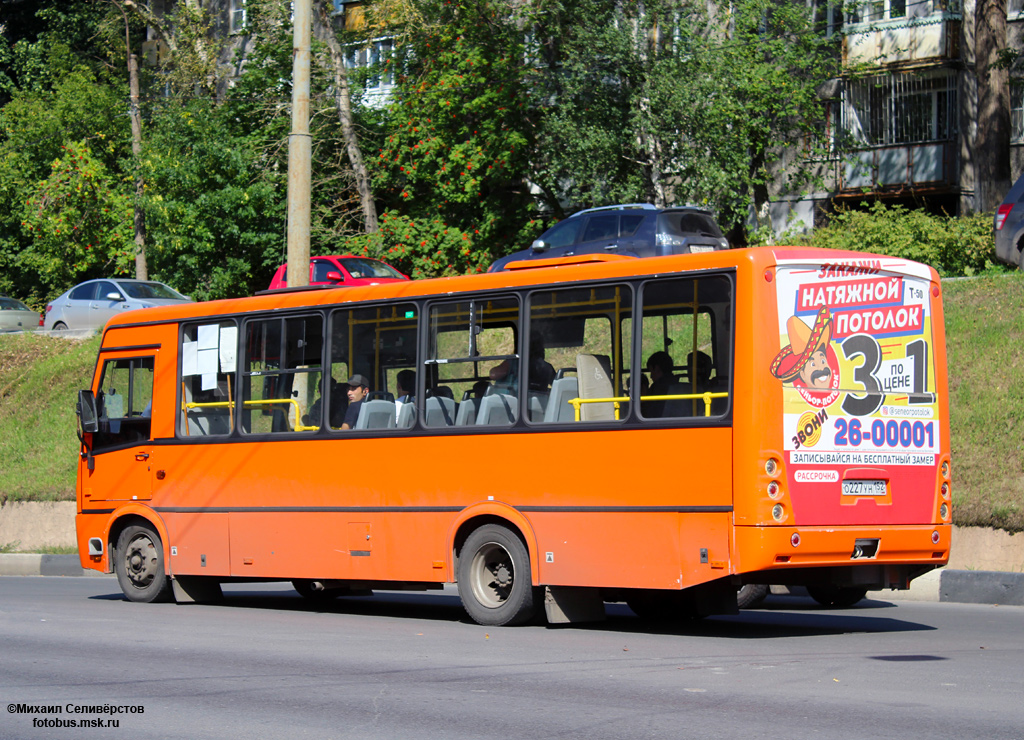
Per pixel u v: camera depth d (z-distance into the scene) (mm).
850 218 25781
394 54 32281
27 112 41531
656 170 27531
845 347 9602
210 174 33344
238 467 12477
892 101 32406
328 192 34188
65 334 27875
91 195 36812
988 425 15258
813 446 9305
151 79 42656
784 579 9430
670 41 27172
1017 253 20125
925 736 5898
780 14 28469
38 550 20641
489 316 10750
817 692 7109
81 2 47594
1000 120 29516
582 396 10055
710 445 9258
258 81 34719
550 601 10336
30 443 23203
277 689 7406
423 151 30734
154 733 6219
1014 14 31406
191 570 12828
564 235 21250
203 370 12922
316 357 11969
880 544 9594
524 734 6059
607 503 9789
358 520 11438
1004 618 11469
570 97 27297
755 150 27969
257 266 34000
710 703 6793
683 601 11203
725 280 9352
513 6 29531
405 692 7254
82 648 9336
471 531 10820
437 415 11008
